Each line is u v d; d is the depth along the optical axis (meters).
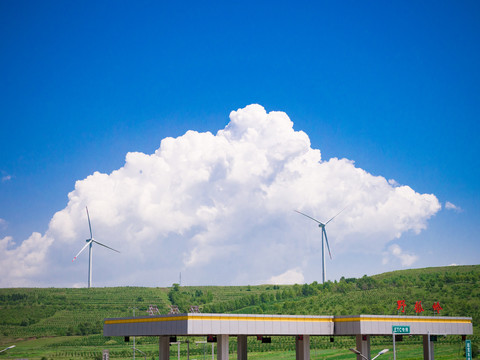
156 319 85.19
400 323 95.12
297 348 94.12
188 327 79.19
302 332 89.19
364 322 90.19
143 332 87.12
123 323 91.38
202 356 196.25
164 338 91.62
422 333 98.44
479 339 191.50
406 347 187.50
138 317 88.56
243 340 96.25
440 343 190.50
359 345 91.25
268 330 85.62
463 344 183.62
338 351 190.25
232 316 82.94
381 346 191.00
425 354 102.12
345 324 91.56
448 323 102.62
